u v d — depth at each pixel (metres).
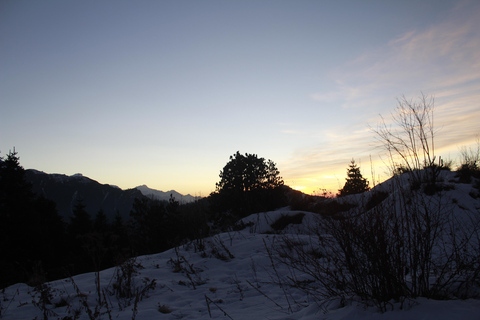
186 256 8.88
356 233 3.54
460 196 10.70
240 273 7.11
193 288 6.26
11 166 28.05
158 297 5.69
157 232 27.50
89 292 5.77
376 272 3.31
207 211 26.70
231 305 5.04
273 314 4.20
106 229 33.09
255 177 27.02
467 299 3.10
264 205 25.77
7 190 26.91
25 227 25.42
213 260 8.20
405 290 3.35
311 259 4.84
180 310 4.92
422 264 3.34
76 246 28.61
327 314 3.41
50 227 30.77
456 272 3.35
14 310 5.05
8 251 22.95
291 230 13.39
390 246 3.40
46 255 25.38
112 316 4.65
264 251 8.41
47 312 4.84
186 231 12.62
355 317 3.07
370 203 4.27
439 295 3.29
